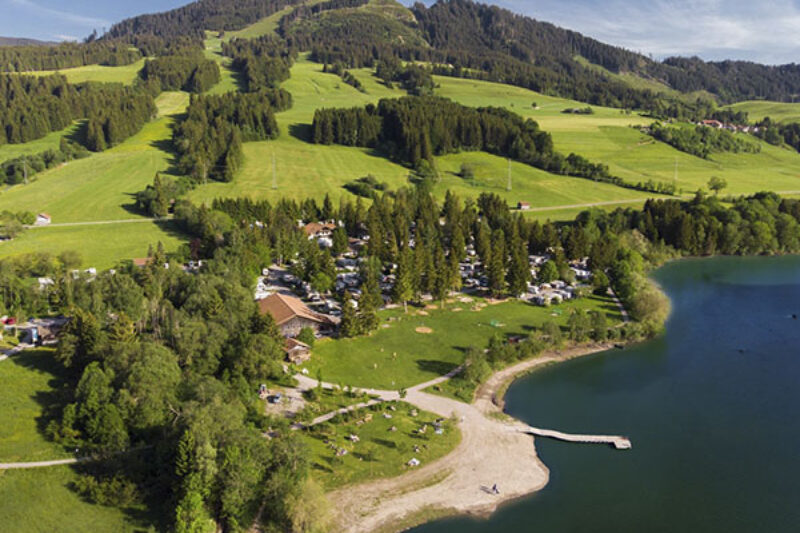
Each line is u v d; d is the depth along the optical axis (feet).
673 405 367.45
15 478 264.31
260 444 271.69
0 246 650.02
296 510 246.27
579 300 560.20
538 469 298.97
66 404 319.88
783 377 407.03
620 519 263.49
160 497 262.06
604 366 425.28
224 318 393.70
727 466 303.68
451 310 523.70
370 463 291.58
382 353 426.10
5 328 415.03
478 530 255.09
